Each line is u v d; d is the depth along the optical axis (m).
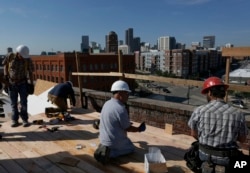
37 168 3.24
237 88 3.65
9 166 3.31
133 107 5.35
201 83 4.04
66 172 3.13
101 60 49.88
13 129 4.86
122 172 3.11
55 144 4.07
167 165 3.26
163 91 60.12
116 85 3.26
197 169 2.73
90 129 4.83
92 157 3.56
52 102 6.05
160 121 4.86
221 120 2.34
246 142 3.72
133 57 49.00
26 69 4.97
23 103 4.97
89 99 6.79
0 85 4.81
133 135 4.44
